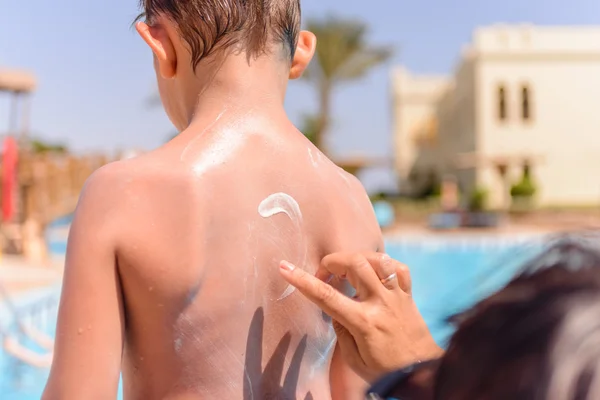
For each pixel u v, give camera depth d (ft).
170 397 3.23
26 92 44.83
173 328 3.19
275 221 3.51
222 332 3.26
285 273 3.24
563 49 88.12
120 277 3.18
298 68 4.15
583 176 87.76
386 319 3.24
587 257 1.69
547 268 1.72
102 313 3.09
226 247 3.34
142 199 3.22
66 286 3.14
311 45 4.19
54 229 67.46
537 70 88.28
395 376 2.19
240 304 3.32
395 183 118.21
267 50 3.77
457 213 68.33
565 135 87.97
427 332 3.33
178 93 3.87
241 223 3.39
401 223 79.56
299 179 3.66
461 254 48.24
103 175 3.28
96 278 3.10
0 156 37.99
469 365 1.72
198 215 3.26
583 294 1.60
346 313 3.20
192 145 3.48
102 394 3.03
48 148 122.11
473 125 91.81
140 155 3.44
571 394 1.47
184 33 3.69
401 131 119.44
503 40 88.43
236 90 3.67
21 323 17.02
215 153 3.46
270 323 3.41
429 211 83.92
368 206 4.06
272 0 3.79
